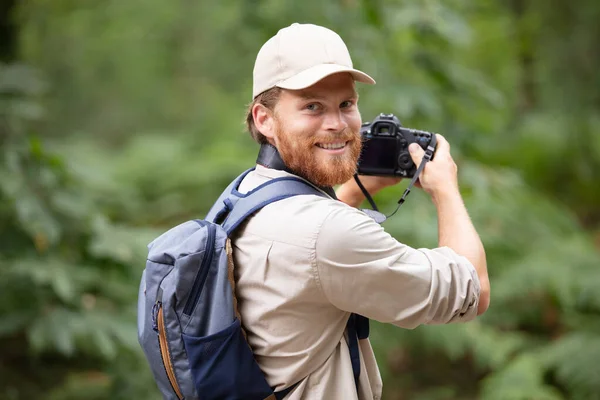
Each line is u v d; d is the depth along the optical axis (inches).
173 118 579.8
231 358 76.6
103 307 191.3
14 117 191.2
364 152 92.5
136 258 195.5
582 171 389.1
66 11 457.4
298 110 80.2
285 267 76.9
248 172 91.3
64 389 204.2
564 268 247.8
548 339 250.5
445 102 217.0
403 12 208.7
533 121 405.7
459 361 257.4
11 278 176.6
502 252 259.1
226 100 502.6
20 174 174.6
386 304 76.1
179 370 77.2
